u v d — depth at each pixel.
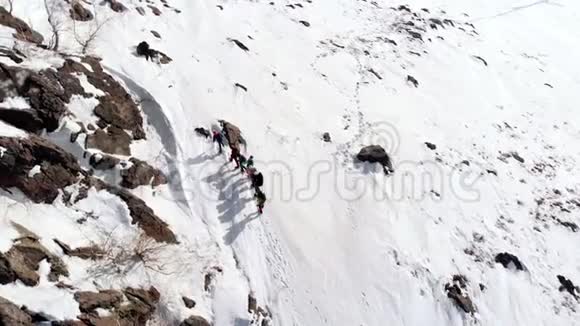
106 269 9.74
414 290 13.12
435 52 24.72
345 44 22.61
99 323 8.62
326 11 25.16
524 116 22.73
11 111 10.27
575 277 15.52
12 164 9.40
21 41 11.81
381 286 12.95
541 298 14.46
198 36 18.11
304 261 12.80
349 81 20.06
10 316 7.41
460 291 13.49
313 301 12.12
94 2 15.91
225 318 10.75
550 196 18.47
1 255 8.14
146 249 10.46
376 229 14.27
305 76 19.12
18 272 8.18
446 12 30.00
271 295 11.93
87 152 11.30
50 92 11.10
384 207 15.06
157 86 14.41
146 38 16.12
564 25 32.72
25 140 9.84
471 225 15.77
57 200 10.09
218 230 12.35
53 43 12.90
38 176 9.84
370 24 25.39
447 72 23.50
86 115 11.88
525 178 18.89
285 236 13.09
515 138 20.97
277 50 19.92
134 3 17.30
